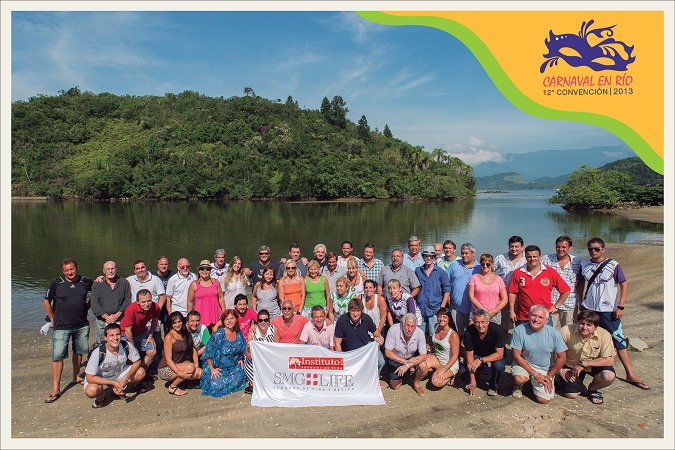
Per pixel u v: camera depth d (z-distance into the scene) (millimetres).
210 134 128000
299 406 6426
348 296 7766
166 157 106438
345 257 9062
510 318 7402
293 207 75938
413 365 6887
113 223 44094
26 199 92812
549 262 7652
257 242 30531
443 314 6887
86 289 6988
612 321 6965
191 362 6996
